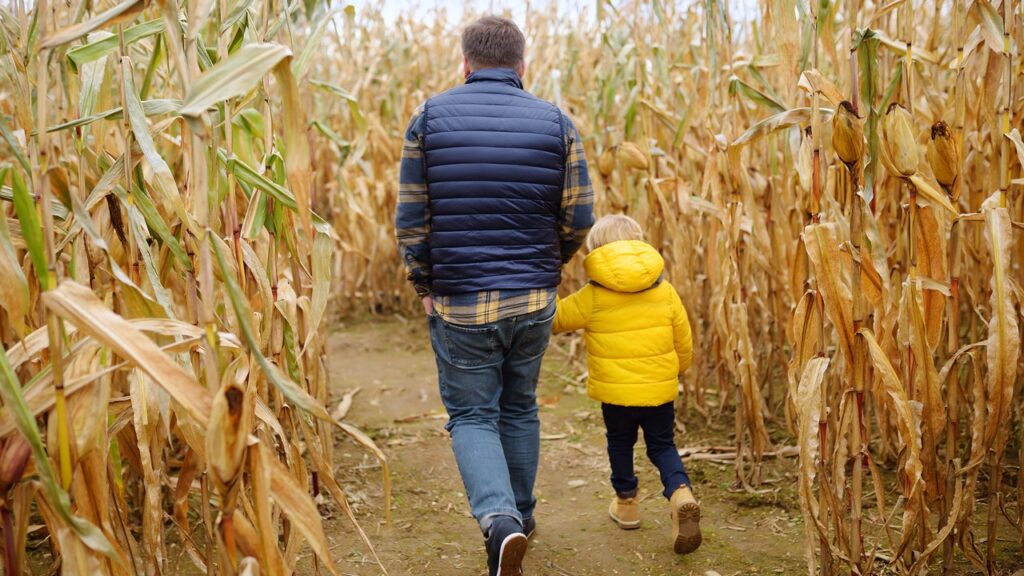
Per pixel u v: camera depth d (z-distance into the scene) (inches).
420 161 83.2
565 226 88.5
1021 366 102.9
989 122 85.1
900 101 91.6
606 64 171.2
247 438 53.9
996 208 74.7
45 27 51.8
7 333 80.7
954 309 82.8
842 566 91.3
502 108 83.1
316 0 98.6
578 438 140.0
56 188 54.4
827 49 94.6
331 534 104.7
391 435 140.9
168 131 102.7
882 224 118.7
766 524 104.4
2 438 54.4
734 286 111.3
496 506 78.9
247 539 57.5
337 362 187.6
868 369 81.2
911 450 75.1
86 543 52.3
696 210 146.4
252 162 93.7
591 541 102.6
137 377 68.5
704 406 142.8
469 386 84.9
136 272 72.6
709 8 106.4
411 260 85.9
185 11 78.6
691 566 95.1
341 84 231.8
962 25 83.7
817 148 77.0
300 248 101.6
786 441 130.0
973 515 100.2
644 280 93.7
